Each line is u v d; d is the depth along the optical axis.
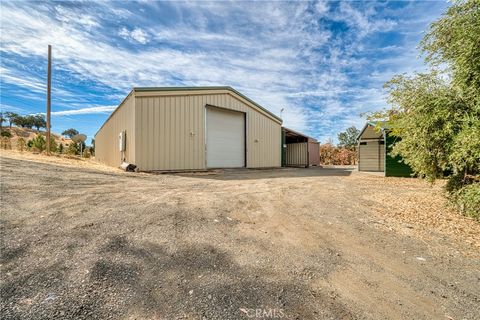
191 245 2.54
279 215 3.94
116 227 2.89
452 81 3.86
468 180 3.95
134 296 1.62
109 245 2.38
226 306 1.57
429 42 4.31
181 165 11.09
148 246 2.44
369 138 15.56
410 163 4.75
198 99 11.87
